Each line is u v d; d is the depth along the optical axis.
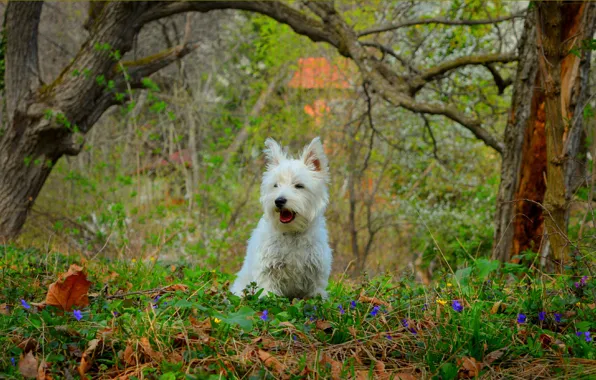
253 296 4.96
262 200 6.18
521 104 8.14
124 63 12.88
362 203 17.47
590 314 4.41
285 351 3.83
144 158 16.84
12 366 3.41
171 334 3.85
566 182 7.38
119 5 11.96
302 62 18.55
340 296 5.50
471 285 5.24
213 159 13.49
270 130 18.92
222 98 22.36
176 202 15.68
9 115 12.05
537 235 7.92
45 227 13.62
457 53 13.64
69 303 4.30
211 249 12.64
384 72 11.80
